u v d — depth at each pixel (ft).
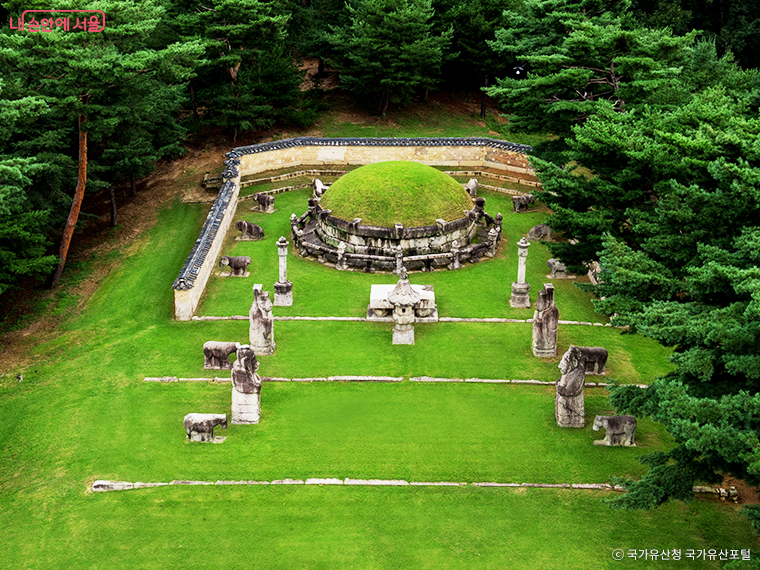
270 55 202.28
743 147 79.56
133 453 91.81
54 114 133.18
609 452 90.94
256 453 91.40
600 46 144.77
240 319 125.29
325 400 102.47
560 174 114.83
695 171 86.84
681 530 77.92
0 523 81.35
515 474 87.25
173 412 100.42
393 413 99.50
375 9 206.18
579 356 93.61
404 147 201.26
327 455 90.89
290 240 157.89
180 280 123.75
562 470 87.76
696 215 80.28
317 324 123.03
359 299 131.75
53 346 119.34
